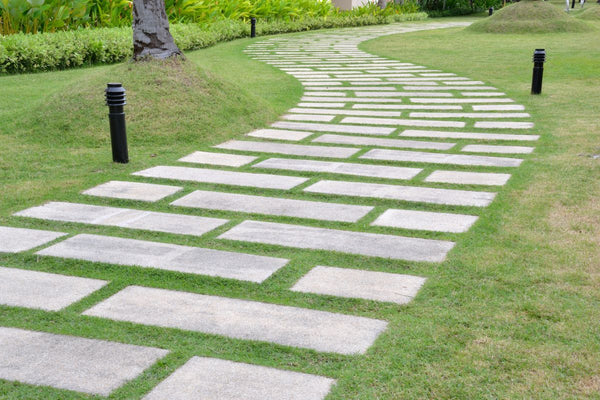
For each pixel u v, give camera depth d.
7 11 15.83
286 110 10.72
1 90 11.91
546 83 13.26
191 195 6.09
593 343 3.33
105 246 4.79
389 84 13.65
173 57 9.88
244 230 5.12
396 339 3.42
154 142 8.13
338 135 8.77
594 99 11.16
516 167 6.93
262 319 3.67
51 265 4.44
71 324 3.62
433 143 8.21
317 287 4.07
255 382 3.04
